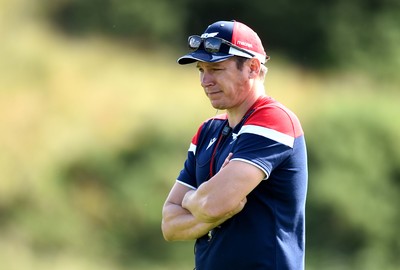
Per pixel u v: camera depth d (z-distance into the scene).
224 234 14.58
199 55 14.70
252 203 14.52
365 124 69.06
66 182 58.94
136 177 60.12
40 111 62.41
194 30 82.94
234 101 14.91
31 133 60.88
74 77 65.50
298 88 74.25
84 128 62.12
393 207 66.56
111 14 73.38
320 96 73.25
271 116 14.54
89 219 57.91
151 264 56.38
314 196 64.69
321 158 67.00
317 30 88.25
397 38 90.31
